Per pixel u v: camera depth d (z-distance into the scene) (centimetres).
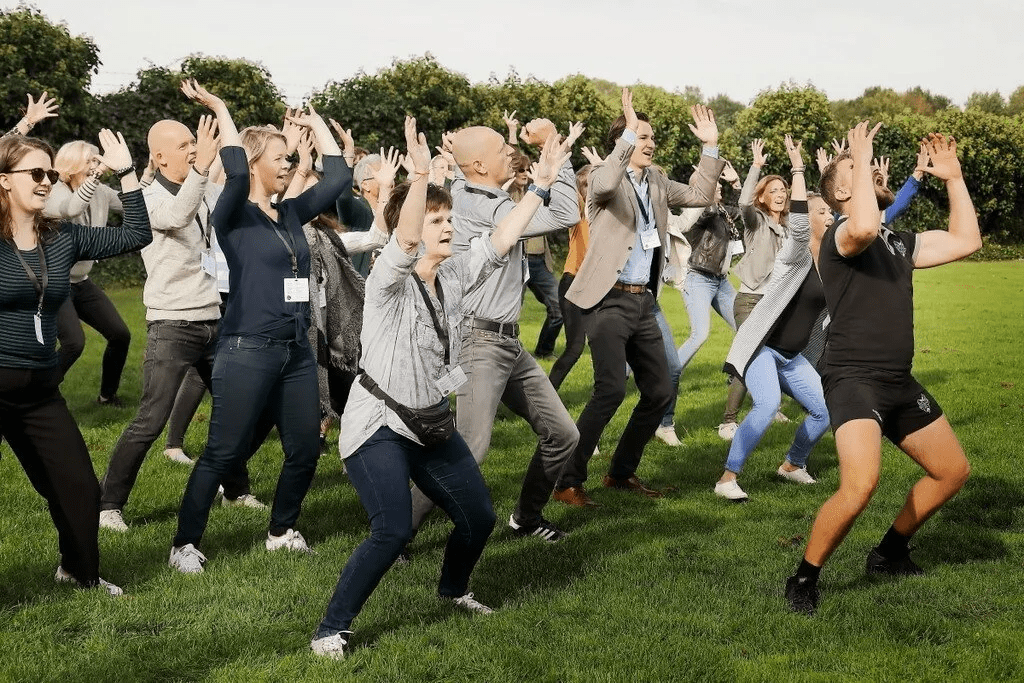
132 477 559
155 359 558
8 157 403
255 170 478
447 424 390
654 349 627
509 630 418
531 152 2689
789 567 499
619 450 651
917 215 3312
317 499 618
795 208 602
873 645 408
